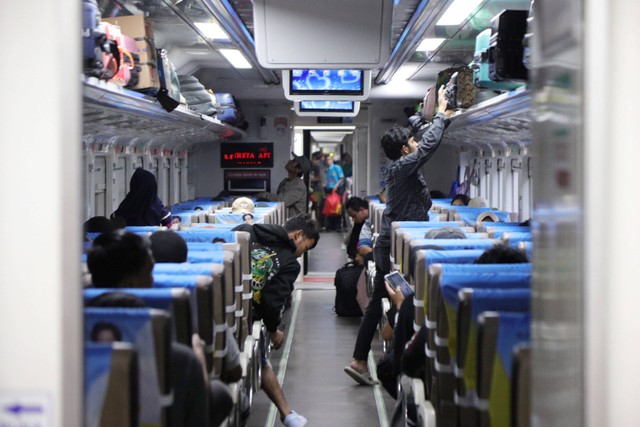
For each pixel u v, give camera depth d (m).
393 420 4.32
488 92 7.44
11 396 2.04
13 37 2.01
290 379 6.95
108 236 3.25
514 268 3.54
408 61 9.64
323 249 17.30
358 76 7.50
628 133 1.99
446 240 4.73
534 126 2.44
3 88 2.01
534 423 2.39
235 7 6.87
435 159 13.70
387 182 6.37
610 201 2.00
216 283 3.66
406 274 5.16
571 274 2.07
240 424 4.31
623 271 2.01
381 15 5.32
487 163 10.76
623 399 2.02
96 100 5.19
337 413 5.96
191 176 13.35
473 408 3.10
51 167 2.02
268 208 10.09
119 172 8.58
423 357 3.84
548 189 2.27
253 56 9.30
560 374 2.16
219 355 3.72
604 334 2.01
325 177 22.02
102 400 2.45
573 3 2.04
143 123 7.49
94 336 2.63
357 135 15.38
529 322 2.80
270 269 5.45
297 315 9.90
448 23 6.91
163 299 2.95
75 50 2.07
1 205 2.03
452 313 3.32
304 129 16.00
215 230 5.33
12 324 2.03
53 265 2.03
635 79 1.99
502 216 8.37
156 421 2.66
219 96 11.27
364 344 6.64
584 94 2.00
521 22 4.82
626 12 1.98
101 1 5.63
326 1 5.32
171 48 8.62
